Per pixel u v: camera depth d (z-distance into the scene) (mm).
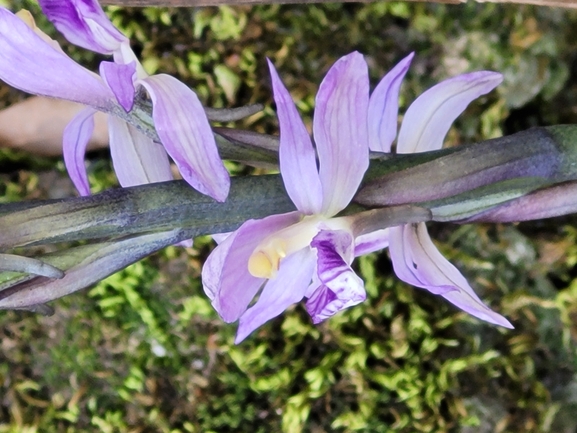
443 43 137
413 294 137
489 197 78
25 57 68
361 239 86
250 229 67
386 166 76
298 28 138
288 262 74
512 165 75
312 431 137
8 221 65
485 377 138
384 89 88
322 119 67
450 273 81
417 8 136
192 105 68
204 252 137
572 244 138
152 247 73
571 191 78
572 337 137
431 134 90
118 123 82
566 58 138
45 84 70
